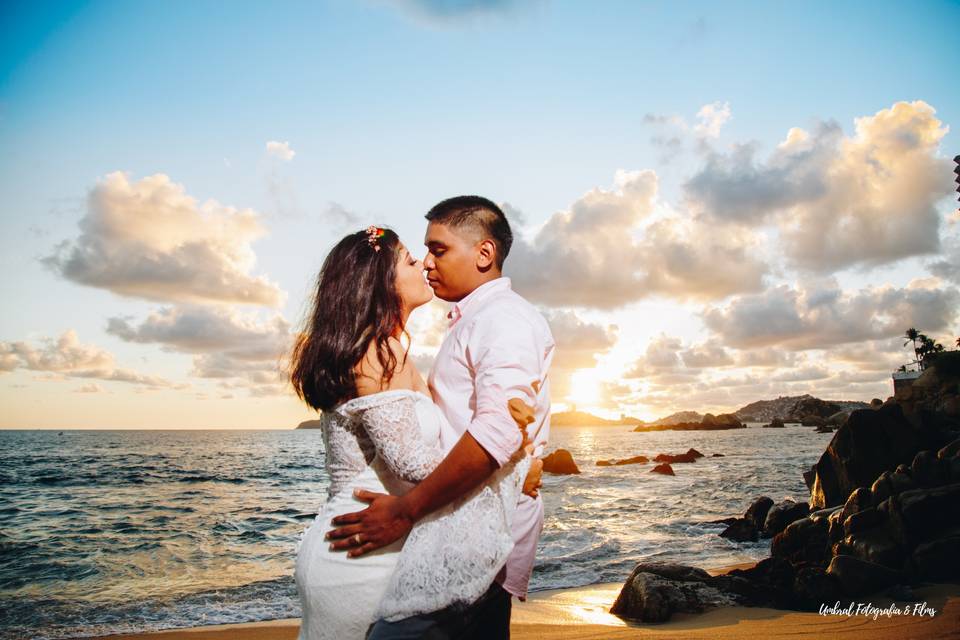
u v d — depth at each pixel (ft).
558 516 59.72
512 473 5.90
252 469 133.39
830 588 23.67
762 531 47.32
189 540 47.39
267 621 24.80
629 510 64.28
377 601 5.59
